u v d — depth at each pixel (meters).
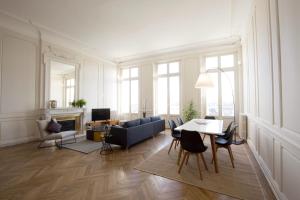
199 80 3.81
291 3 1.66
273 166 2.30
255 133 3.61
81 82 6.69
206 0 3.76
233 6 3.97
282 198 1.94
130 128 4.23
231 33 5.52
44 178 2.68
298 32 1.53
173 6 3.98
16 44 4.76
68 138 5.41
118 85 8.76
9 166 3.16
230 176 2.70
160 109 7.68
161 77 7.72
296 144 1.56
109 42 6.28
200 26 5.03
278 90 2.05
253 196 2.15
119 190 2.32
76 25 4.93
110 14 4.32
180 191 2.28
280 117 1.99
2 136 4.47
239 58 5.79
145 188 2.37
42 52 5.35
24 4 3.87
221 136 3.47
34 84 5.17
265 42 2.62
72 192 2.27
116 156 3.71
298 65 1.54
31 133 5.07
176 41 6.20
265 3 2.58
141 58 8.00
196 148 2.64
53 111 5.43
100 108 7.20
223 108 6.31
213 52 6.38
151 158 3.56
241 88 5.69
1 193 2.25
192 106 6.49
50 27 5.04
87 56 7.04
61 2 3.80
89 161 3.42
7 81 4.56
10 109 4.62
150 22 4.77
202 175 2.74
